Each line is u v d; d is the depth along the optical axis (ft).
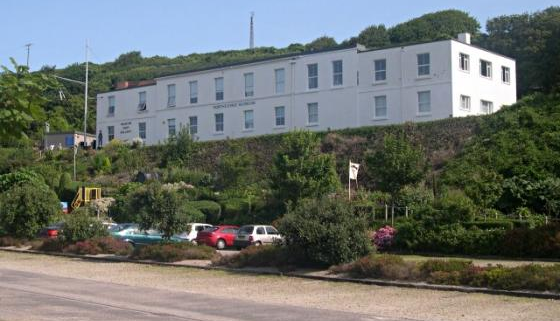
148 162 183.52
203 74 189.47
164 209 90.58
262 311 45.47
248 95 179.42
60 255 101.24
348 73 161.48
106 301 50.52
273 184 119.85
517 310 44.86
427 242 86.89
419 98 151.33
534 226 83.51
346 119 160.97
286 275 69.97
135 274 73.97
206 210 133.90
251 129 177.99
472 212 89.10
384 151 108.68
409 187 109.19
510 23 231.71
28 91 18.74
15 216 119.34
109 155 192.75
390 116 154.71
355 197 117.50
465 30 289.33
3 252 109.29
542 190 101.30
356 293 56.08
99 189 150.82
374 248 71.05
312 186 114.32
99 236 104.12
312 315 43.45
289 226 71.87
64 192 168.76
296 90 169.78
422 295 53.88
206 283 64.69
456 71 148.77
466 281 56.95
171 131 196.24
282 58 172.65
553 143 119.96
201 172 160.56
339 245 69.15
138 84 232.53
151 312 44.39
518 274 53.62
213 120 186.29
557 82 148.15
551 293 50.67
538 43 210.18
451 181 118.32
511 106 138.82
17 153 204.54
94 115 288.30
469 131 135.64
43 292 56.24
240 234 112.27
